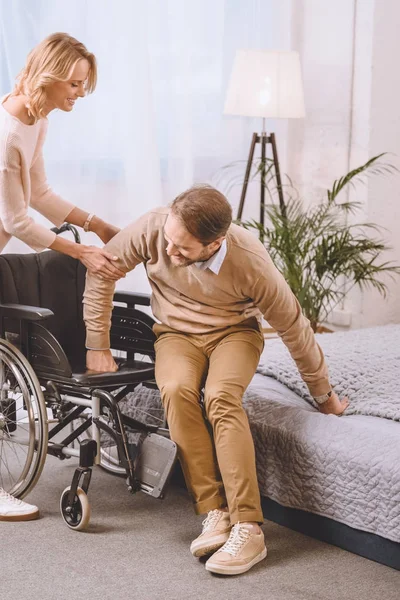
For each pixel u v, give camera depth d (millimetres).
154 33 4051
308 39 4609
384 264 4316
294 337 2541
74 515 2562
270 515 2670
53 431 2727
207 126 4371
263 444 2643
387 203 4547
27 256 2836
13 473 2971
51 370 2619
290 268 4094
